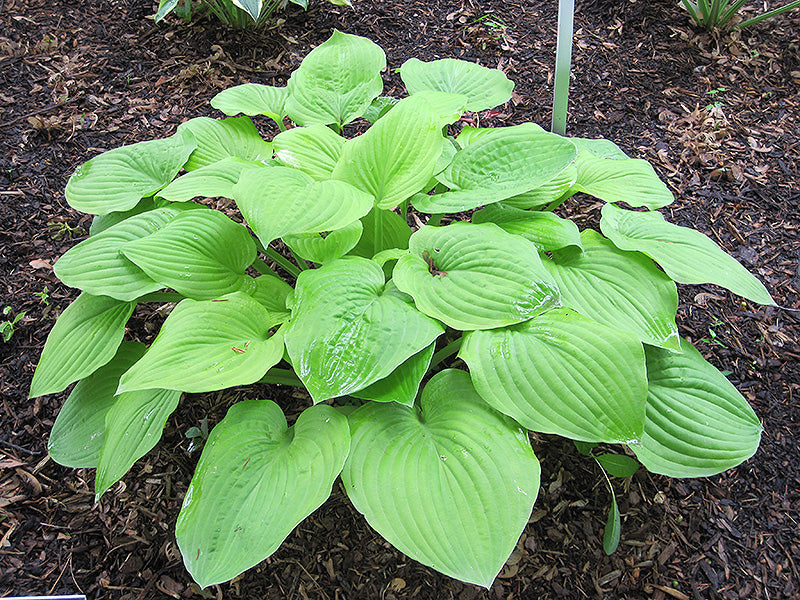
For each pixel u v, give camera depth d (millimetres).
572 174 850
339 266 731
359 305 695
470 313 701
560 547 777
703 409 759
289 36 1374
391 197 805
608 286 793
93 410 807
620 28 1410
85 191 887
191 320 715
